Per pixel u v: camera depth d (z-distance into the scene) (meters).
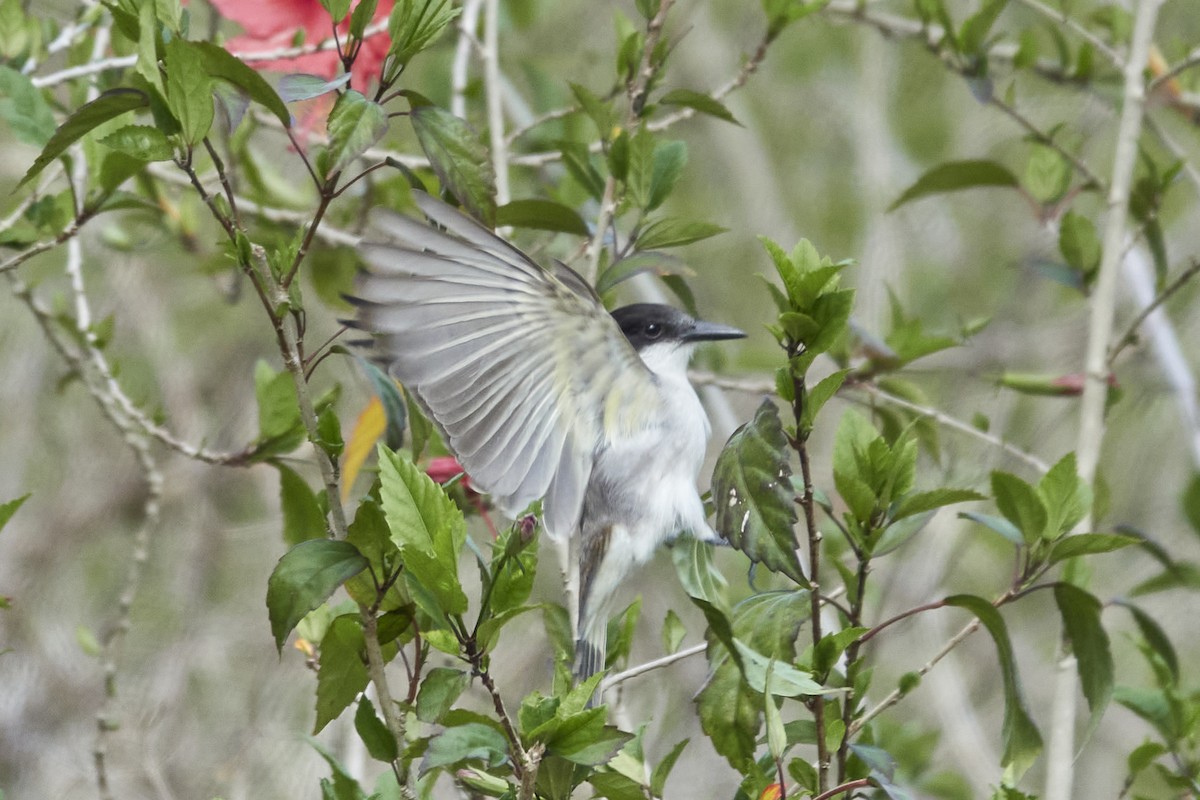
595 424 6.91
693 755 13.19
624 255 8.12
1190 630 15.57
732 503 5.83
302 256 5.84
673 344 8.52
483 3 12.04
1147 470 15.98
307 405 5.91
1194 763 7.74
